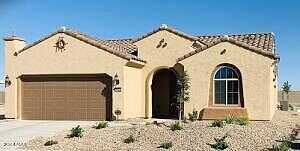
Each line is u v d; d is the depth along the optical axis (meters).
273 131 22.14
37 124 27.70
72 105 30.47
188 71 28.73
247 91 27.55
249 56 27.55
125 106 29.16
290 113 37.03
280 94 64.31
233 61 27.88
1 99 59.09
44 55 30.86
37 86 31.23
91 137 21.17
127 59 29.05
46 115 30.97
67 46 30.39
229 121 23.50
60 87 30.77
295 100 67.31
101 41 32.31
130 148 18.95
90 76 30.12
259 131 21.56
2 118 32.25
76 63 30.17
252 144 18.88
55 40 30.64
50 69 30.70
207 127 21.56
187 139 19.67
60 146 19.77
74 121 29.50
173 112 33.25
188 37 30.86
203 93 28.38
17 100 31.45
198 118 28.23
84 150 18.92
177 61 28.98
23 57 31.30
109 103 29.67
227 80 28.03
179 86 28.56
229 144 18.75
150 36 31.73
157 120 28.78
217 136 19.86
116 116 29.00
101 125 23.67
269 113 27.16
